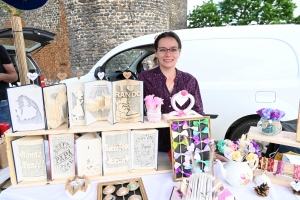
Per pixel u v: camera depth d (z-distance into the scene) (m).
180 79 1.35
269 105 2.18
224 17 15.40
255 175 1.03
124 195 0.91
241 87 2.23
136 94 1.03
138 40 2.77
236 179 0.94
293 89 2.12
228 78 2.28
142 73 1.39
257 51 2.20
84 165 1.02
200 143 1.04
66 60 8.93
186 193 0.78
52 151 0.98
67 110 1.03
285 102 2.15
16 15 2.16
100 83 1.03
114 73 3.19
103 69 2.95
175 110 1.11
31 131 0.94
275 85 2.15
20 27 2.18
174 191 0.86
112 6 7.81
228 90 2.26
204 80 2.34
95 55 8.32
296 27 2.14
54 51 8.97
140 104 1.05
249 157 0.96
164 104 1.30
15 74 2.08
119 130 1.02
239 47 2.23
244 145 1.01
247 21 13.98
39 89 0.90
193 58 2.35
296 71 2.12
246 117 2.32
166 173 1.08
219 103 2.30
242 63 2.24
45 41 3.54
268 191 0.90
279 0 13.70
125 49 2.82
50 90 0.94
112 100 1.01
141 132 1.04
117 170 1.06
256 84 2.20
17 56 2.20
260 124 1.06
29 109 0.92
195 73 2.36
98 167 1.03
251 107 2.23
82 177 0.99
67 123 1.03
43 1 2.87
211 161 0.91
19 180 0.99
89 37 8.22
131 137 1.04
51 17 8.71
